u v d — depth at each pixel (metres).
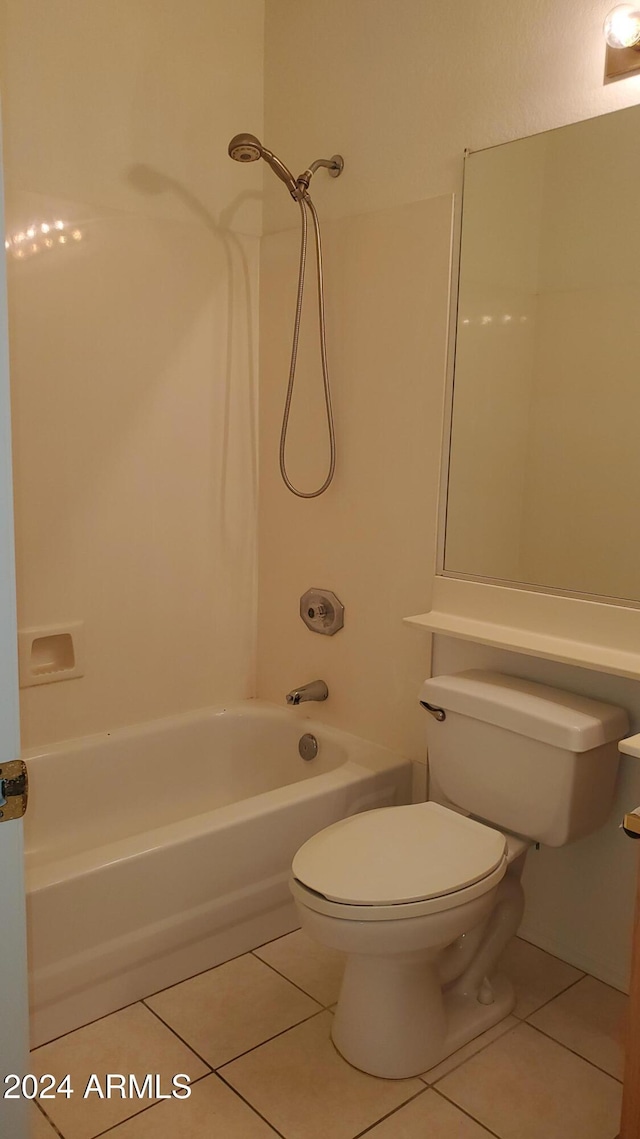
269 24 2.44
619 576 1.76
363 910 1.47
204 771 2.55
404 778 2.24
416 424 2.14
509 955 2.02
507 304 1.92
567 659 1.70
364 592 2.34
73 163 2.11
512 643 1.81
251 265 2.53
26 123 2.01
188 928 1.87
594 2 1.69
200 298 2.41
